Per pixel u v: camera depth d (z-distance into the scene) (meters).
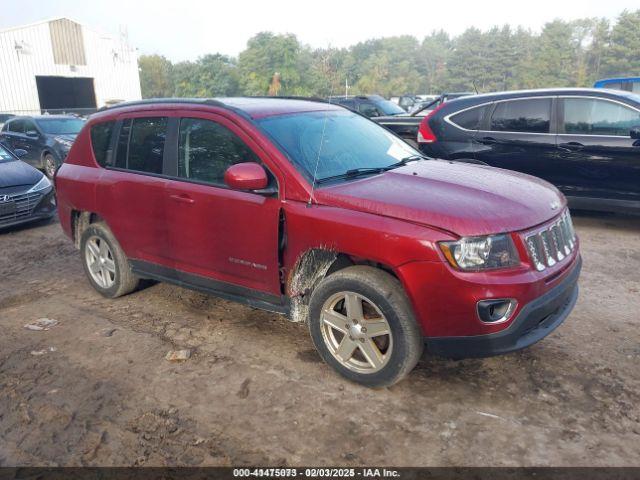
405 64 110.81
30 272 6.11
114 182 4.60
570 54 103.62
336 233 3.26
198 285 4.25
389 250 3.09
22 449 2.98
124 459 2.88
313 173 3.56
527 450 2.85
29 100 33.75
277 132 3.79
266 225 3.60
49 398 3.46
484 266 2.99
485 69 109.25
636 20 94.00
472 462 2.78
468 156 7.46
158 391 3.50
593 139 6.55
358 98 16.73
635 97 6.43
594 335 4.08
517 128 7.09
